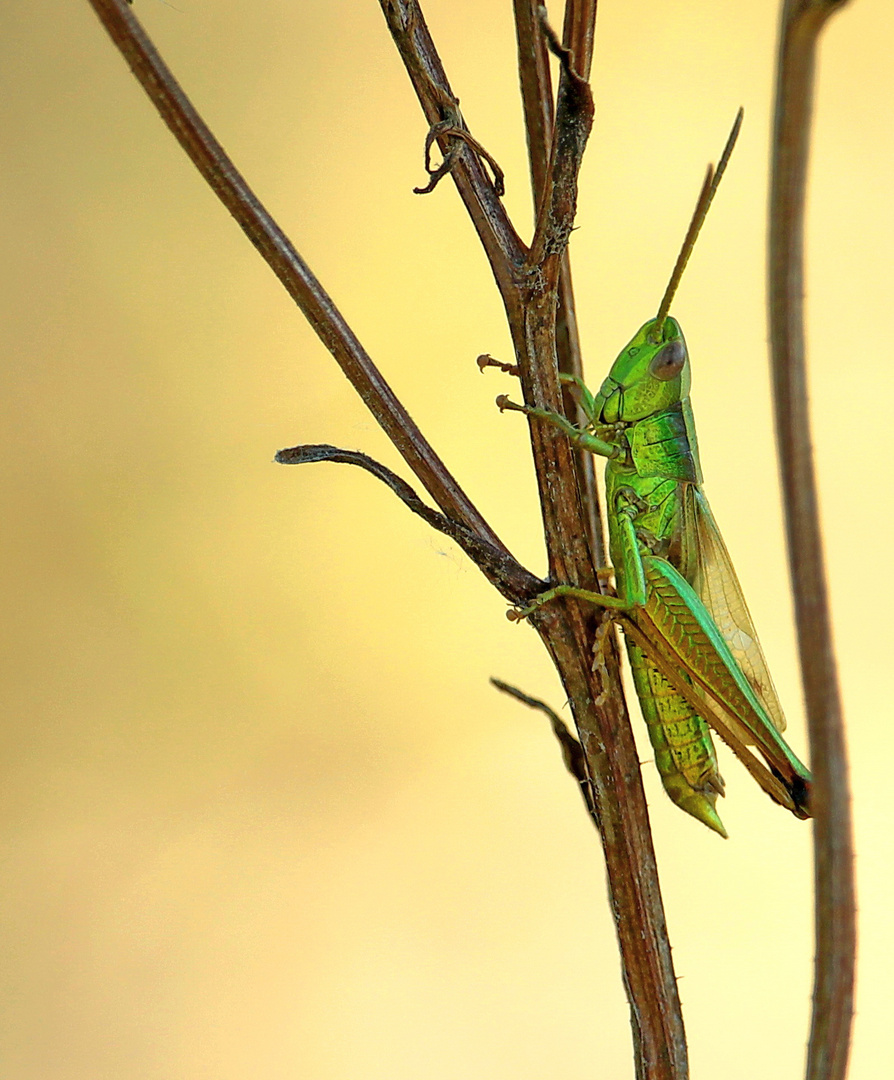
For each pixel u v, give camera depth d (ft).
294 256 0.67
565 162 0.67
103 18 0.59
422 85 0.67
